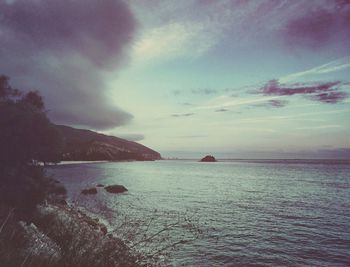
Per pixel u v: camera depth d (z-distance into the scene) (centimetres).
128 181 6800
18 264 368
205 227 2023
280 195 4447
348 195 4512
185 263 1259
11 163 911
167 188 5272
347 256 1600
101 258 429
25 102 1072
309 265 1460
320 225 2372
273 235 2008
